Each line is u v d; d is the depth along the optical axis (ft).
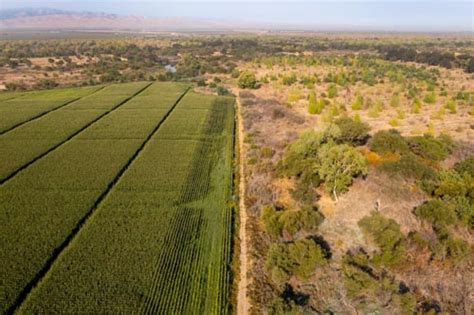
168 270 94.84
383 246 97.81
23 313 81.15
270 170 147.23
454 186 115.65
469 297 85.66
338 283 89.92
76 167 151.02
